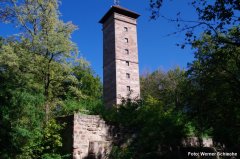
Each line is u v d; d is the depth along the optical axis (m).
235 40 13.71
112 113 20.38
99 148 17.72
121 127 19.72
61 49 22.61
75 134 17.23
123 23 42.88
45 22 23.55
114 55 40.53
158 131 19.09
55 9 24.14
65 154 17.17
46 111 21.00
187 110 20.64
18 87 16.09
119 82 39.22
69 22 24.22
